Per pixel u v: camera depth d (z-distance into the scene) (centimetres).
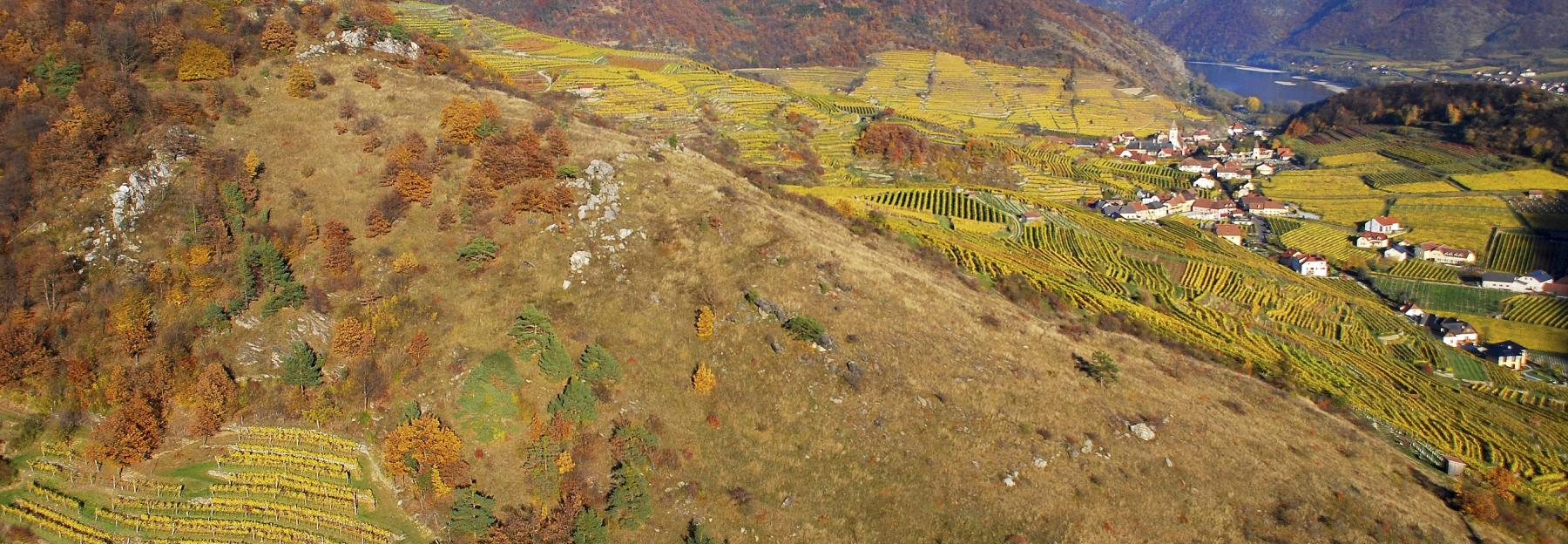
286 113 9256
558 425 6419
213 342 6762
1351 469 7825
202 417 6166
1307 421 8838
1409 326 15500
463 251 7825
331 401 6544
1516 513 7881
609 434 6588
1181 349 10981
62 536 5419
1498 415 11731
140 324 6588
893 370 7606
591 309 7681
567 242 8294
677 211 9075
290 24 10688
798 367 7425
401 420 6500
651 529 5953
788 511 6159
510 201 8556
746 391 7144
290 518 5731
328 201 8188
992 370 7988
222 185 7881
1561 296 17025
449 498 5941
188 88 9056
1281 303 15612
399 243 7931
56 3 9119
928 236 13312
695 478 6356
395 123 9500
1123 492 6644
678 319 7750
